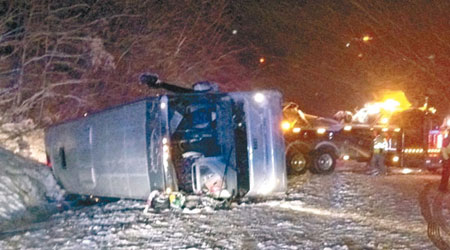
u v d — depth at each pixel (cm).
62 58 2466
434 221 1038
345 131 1962
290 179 1770
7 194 1442
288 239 885
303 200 1314
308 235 916
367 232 937
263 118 1309
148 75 1591
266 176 1302
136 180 1267
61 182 1797
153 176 1206
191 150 1312
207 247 834
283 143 1323
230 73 3238
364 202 1274
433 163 1997
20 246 887
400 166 2062
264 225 1004
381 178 1780
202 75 3039
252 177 1289
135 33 2708
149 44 2762
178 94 1245
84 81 2391
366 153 2009
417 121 2036
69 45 2467
